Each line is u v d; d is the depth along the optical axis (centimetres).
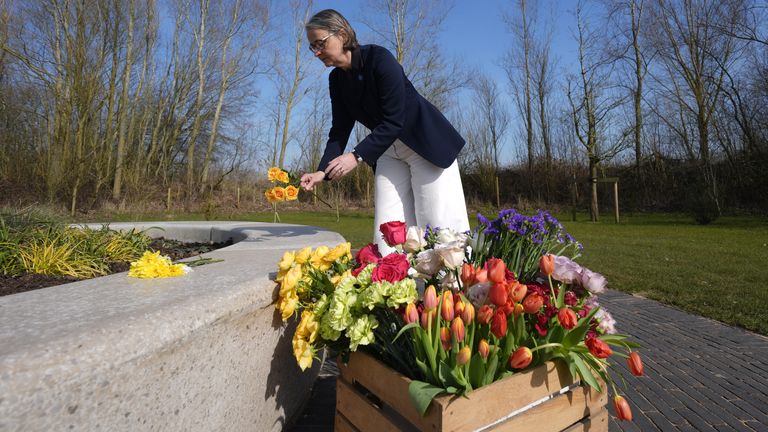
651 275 539
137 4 2116
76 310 106
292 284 148
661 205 1950
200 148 2647
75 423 84
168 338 104
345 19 230
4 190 1571
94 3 1706
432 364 125
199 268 170
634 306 412
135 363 96
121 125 2006
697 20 1766
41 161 1680
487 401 120
